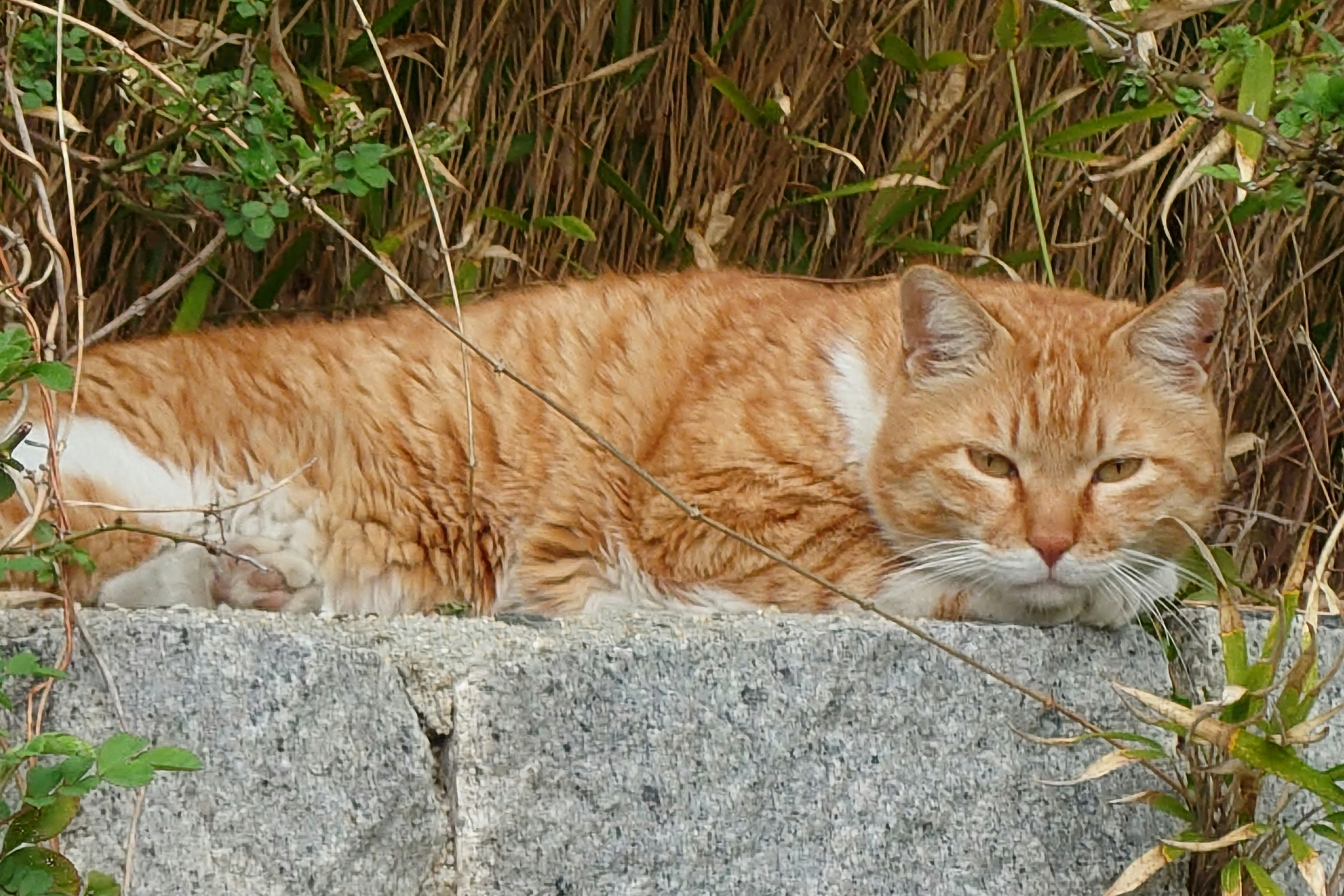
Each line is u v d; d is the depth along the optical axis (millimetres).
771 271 5387
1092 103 5348
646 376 4039
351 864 2713
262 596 3590
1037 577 3551
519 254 5184
